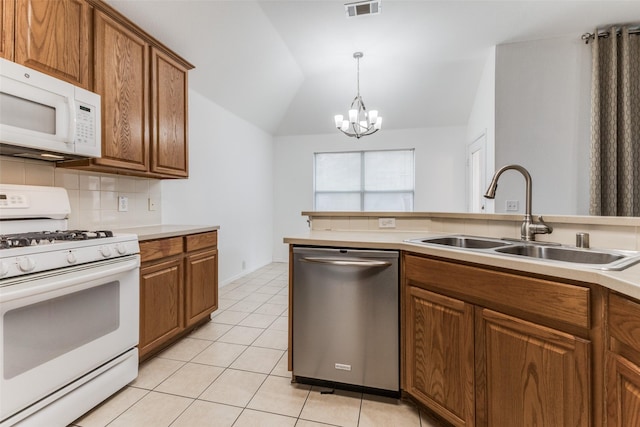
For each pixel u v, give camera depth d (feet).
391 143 17.31
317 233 6.88
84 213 7.09
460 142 16.44
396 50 11.85
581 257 4.38
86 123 5.65
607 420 2.83
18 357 4.02
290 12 9.43
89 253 4.92
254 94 13.70
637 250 4.06
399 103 15.51
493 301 3.79
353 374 5.39
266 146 17.85
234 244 14.26
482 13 9.45
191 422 4.81
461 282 4.17
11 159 5.67
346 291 5.34
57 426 4.45
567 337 3.11
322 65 13.17
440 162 16.70
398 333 5.15
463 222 6.28
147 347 6.48
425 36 10.79
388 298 5.15
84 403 4.85
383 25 10.15
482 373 3.96
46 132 5.05
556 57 10.80
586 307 2.97
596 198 10.07
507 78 11.21
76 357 4.76
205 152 12.00
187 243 7.77
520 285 3.50
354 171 18.10
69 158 6.02
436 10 9.30
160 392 5.59
